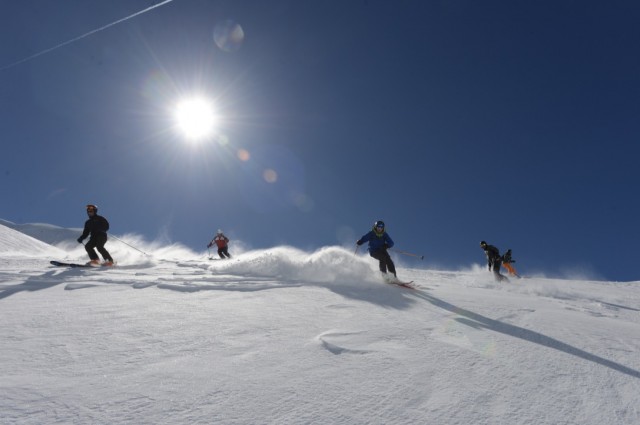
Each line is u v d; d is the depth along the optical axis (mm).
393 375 1818
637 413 1542
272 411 1420
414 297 4219
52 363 1816
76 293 3732
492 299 4422
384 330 2617
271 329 2535
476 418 1442
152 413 1368
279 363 1915
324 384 1681
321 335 2424
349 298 3914
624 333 2975
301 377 1748
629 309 5121
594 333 2873
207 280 4938
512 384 1776
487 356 2164
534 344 2459
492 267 10055
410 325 2809
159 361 1888
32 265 6930
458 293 4891
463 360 2074
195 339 2260
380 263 6016
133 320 2660
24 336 2234
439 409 1500
